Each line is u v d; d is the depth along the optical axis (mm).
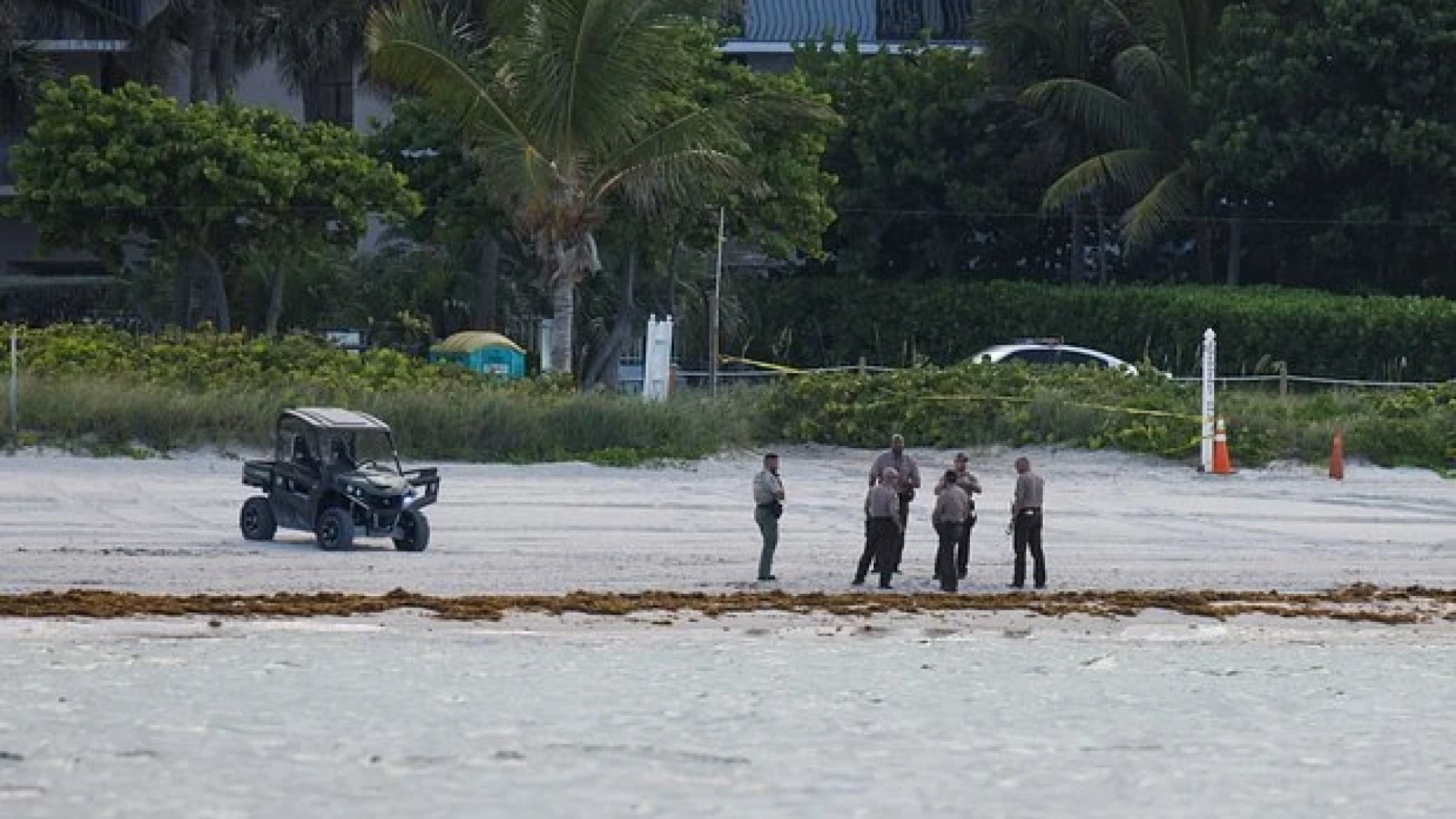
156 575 105375
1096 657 96062
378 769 71750
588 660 91188
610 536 125438
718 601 105562
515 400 163375
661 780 71438
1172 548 129750
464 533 123750
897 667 92250
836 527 133250
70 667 85750
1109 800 70812
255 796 67938
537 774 71688
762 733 78750
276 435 121500
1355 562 127062
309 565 109562
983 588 112875
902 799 70125
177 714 78438
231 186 195500
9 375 157750
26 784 68562
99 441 151500
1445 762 77438
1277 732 81938
